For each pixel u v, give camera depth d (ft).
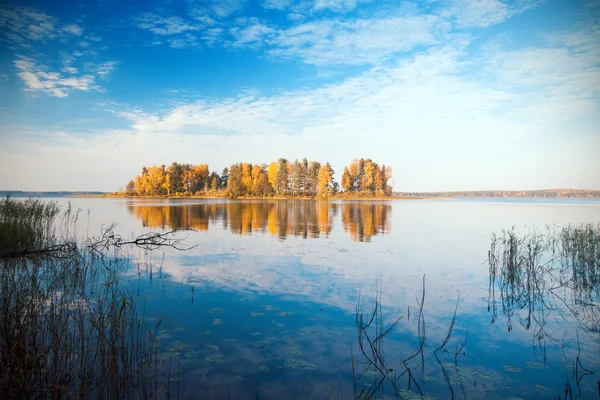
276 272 33.50
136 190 374.22
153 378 14.78
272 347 17.76
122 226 72.90
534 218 103.65
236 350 17.38
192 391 13.89
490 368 16.22
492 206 203.62
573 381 15.19
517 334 20.06
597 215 118.01
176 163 344.49
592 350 18.16
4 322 15.71
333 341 18.60
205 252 43.96
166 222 82.69
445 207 184.34
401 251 45.88
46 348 15.84
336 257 41.09
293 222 86.12
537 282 31.09
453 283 30.60
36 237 46.37
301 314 22.41
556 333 20.29
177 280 30.27
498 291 28.45
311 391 14.05
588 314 23.44
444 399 13.70
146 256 41.04
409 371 15.29
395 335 19.54
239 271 33.83
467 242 54.80
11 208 49.90
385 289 28.27
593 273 34.22
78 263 34.04
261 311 22.82
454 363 16.61
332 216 107.76
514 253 39.40
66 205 145.18
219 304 24.12
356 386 14.46
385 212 131.75
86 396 13.25
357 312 22.95
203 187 358.64
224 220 89.30
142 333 19.25
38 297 21.20
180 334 19.17
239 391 13.96
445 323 21.49
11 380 12.60
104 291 26.48
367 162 339.98
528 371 16.01
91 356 16.30
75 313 20.80
